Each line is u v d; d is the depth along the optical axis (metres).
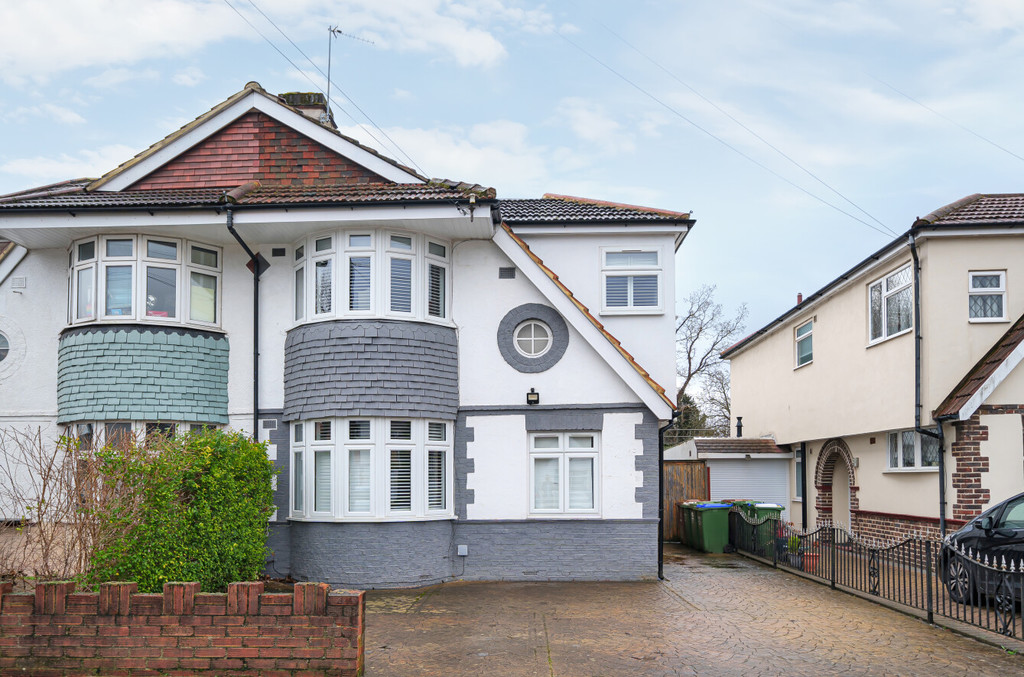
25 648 7.66
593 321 14.55
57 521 10.50
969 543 12.41
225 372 14.73
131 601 7.68
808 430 22.50
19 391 14.73
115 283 14.11
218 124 16.20
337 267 14.16
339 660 7.58
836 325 20.56
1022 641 9.65
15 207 13.45
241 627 7.62
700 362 45.62
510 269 15.09
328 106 18.73
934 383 15.65
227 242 14.93
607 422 14.74
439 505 14.48
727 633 10.34
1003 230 15.58
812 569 15.20
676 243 16.44
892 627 10.74
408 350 14.10
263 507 13.05
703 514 19.81
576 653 9.33
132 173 16.14
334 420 13.95
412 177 15.78
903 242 16.28
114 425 13.84
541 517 14.61
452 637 10.06
